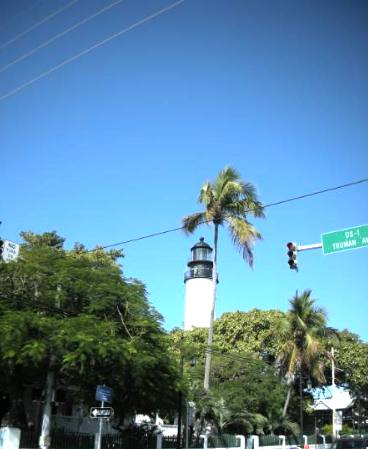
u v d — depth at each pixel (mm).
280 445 38969
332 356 49906
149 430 28984
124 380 23484
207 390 32625
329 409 61469
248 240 31844
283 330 43812
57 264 24891
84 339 20531
